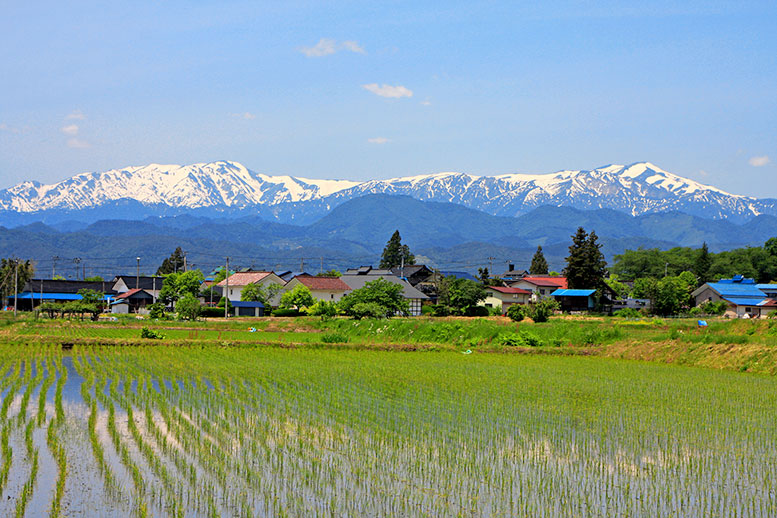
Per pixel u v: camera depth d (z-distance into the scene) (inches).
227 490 810.8
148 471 876.6
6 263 5251.0
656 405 1323.8
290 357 2169.0
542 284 5393.7
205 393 1417.3
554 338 2664.9
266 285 4985.2
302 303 4338.1
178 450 969.5
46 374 1690.5
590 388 1530.5
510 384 1574.8
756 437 1074.7
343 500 783.1
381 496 797.2
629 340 2472.9
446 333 2856.8
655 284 4291.3
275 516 739.4
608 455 967.0
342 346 2573.8
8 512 744.3
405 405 1298.0
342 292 4938.5
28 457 935.0
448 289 4480.8
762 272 6633.9
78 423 1130.0
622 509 765.9
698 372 1876.2
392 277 5236.2
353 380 1627.7
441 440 1032.8
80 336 2741.1
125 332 3014.3
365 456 945.5
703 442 1042.7
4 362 1911.9
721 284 4795.8
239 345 2517.2
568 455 963.3
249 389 1485.0
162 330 3132.4
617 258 7864.2
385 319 3422.7
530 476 870.4
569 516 745.6
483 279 5620.1
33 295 5393.7
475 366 1959.9
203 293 5191.9
